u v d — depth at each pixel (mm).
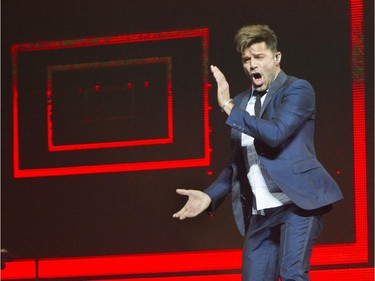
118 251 9227
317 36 8859
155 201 9172
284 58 8898
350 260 8617
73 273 9289
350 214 8648
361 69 8758
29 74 9539
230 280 8930
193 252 9031
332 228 8664
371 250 8602
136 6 9320
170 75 9203
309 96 5867
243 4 9039
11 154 9516
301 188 5770
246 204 6152
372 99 8727
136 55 9305
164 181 9172
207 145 9086
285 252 5770
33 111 9516
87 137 9383
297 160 5816
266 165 5816
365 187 8664
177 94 9180
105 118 9344
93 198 9320
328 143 8766
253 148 6004
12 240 9438
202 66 9133
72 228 9336
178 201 9133
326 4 8852
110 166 9297
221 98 5914
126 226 9227
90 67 9414
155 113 9234
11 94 9555
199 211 6203
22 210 9445
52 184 9414
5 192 9492
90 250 9281
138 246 9188
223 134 9047
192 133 9125
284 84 5969
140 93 9281
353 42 8781
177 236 9078
